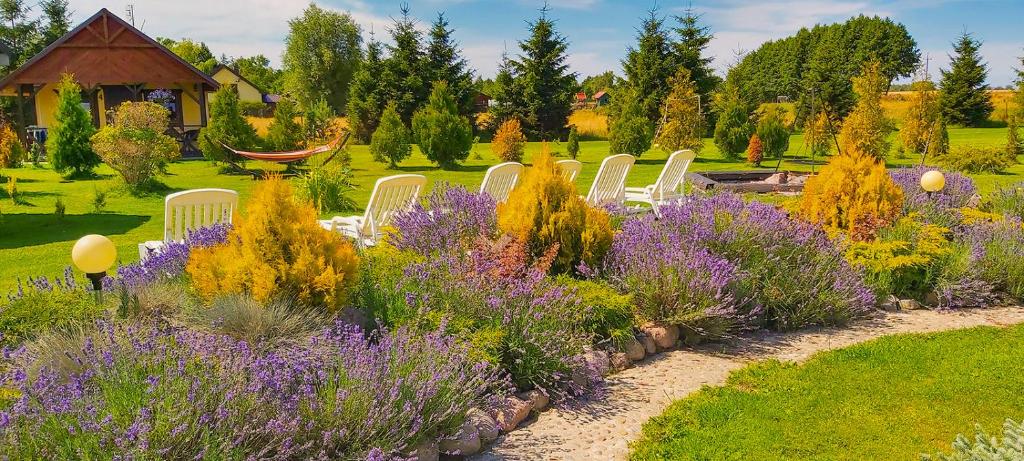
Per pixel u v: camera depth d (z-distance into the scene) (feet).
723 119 68.59
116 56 73.46
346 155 57.82
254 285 12.60
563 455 10.62
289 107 62.44
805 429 11.47
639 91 112.27
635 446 10.89
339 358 10.52
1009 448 7.32
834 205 21.53
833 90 99.04
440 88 63.57
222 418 8.65
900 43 176.04
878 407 12.30
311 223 13.11
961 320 17.69
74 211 35.63
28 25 139.44
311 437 9.27
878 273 19.11
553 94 115.24
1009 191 29.30
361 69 117.50
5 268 22.76
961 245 20.85
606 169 26.58
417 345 11.19
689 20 112.27
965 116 121.49
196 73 75.77
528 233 16.31
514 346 12.63
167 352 9.98
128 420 8.30
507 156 66.18
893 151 72.59
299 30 158.81
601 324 14.69
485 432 11.00
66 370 10.26
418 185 22.53
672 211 20.12
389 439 9.55
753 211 19.54
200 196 18.52
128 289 13.19
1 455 7.75
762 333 16.67
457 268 14.69
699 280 15.37
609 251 16.97
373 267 15.37
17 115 88.33
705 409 12.17
